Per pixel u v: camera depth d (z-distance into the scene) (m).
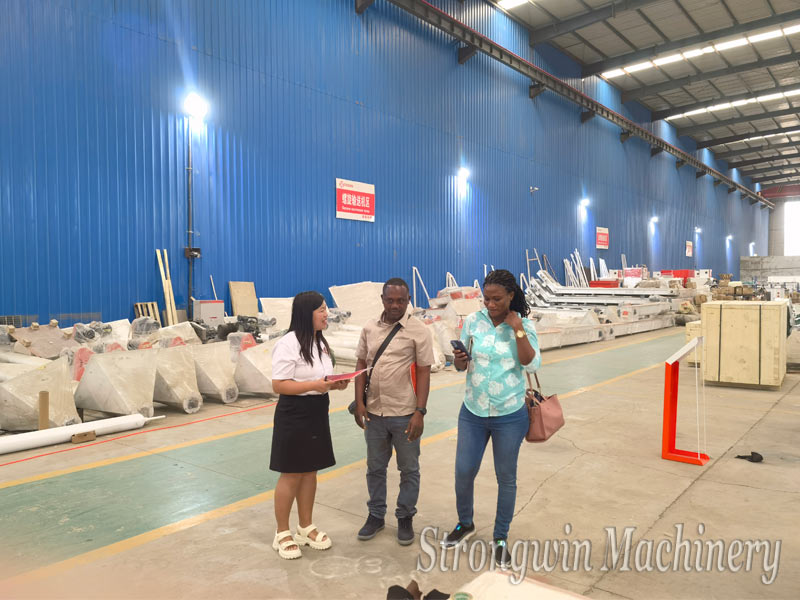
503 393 3.25
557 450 5.55
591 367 11.33
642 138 32.25
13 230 9.62
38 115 9.95
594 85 27.70
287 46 14.20
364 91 16.30
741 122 34.22
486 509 4.07
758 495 4.33
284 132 14.12
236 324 10.88
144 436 6.10
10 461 5.18
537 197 24.16
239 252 13.12
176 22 11.98
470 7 19.73
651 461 5.20
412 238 17.94
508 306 3.29
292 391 3.15
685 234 39.38
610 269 29.84
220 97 12.75
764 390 8.73
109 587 2.95
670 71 27.58
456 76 19.73
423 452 5.52
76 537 3.58
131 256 11.23
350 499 4.28
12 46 9.62
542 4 21.00
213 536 3.60
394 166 17.28
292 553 3.28
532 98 23.81
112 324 10.19
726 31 22.42
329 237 15.28
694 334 11.15
